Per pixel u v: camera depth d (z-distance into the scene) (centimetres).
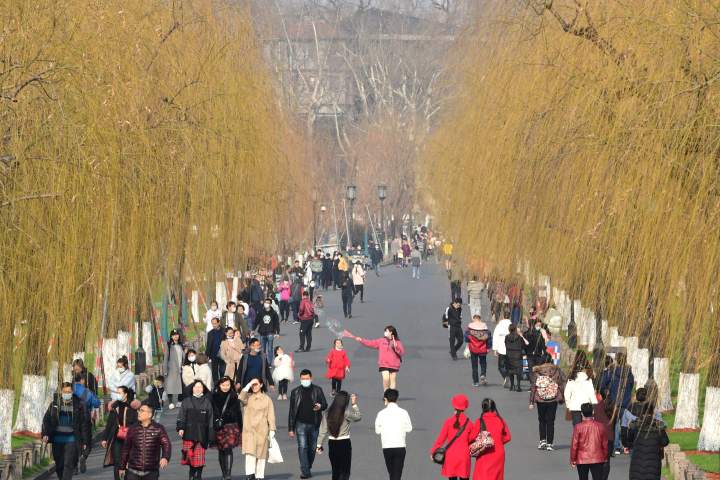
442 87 9375
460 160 8244
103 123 4766
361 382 8638
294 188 11681
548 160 5472
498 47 6631
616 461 5662
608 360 5569
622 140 4294
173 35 7238
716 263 3834
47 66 4375
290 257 15588
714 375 5384
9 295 4053
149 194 5609
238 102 8325
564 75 5116
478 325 8394
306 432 5219
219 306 11225
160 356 9450
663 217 4006
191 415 4962
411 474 5262
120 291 5225
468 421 4450
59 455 4847
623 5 4478
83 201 4425
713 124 3891
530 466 5431
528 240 5981
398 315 13838
